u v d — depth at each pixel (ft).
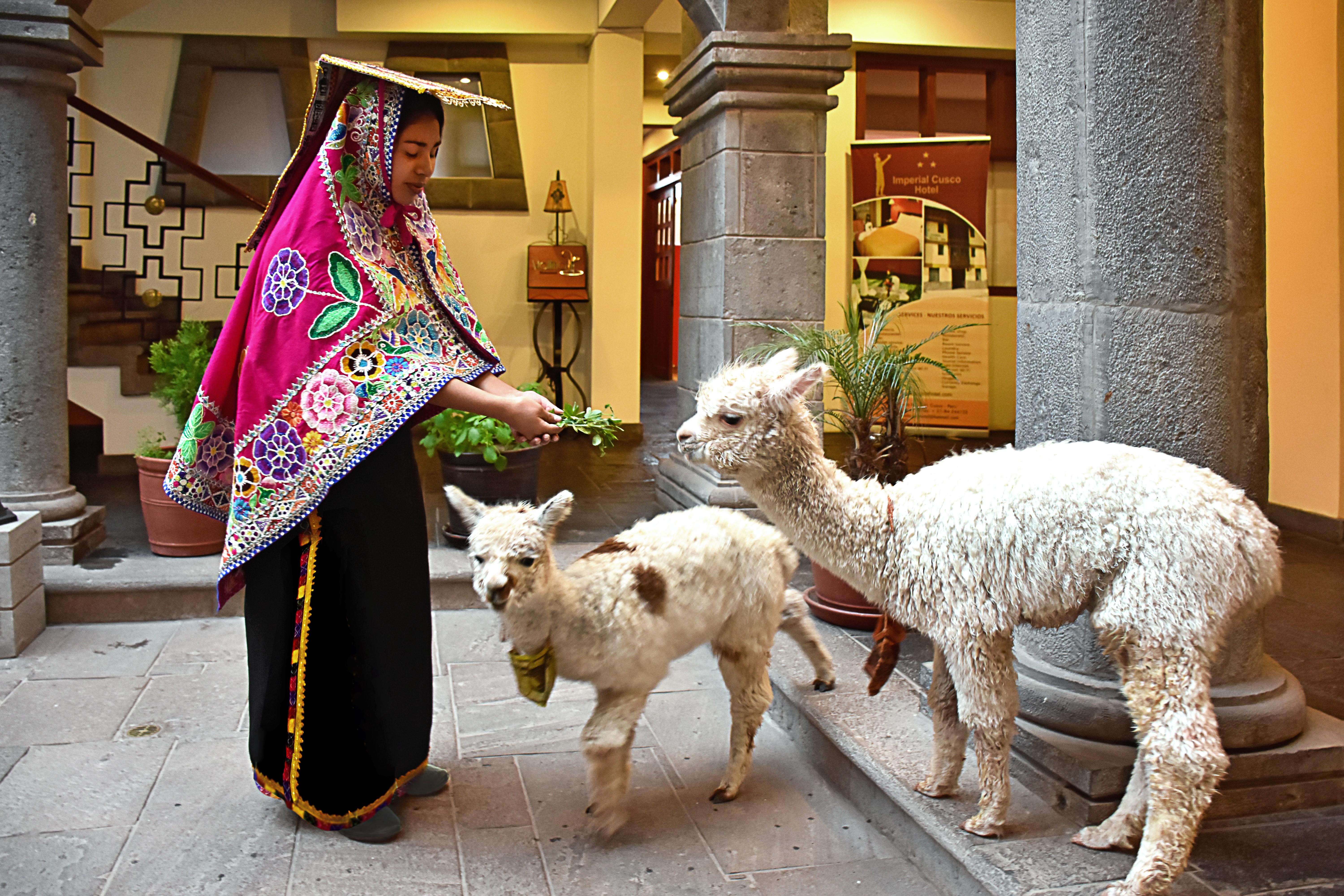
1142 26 8.51
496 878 8.66
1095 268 8.74
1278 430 19.77
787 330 17.79
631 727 8.98
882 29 31.22
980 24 31.71
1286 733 8.82
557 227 32.99
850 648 12.98
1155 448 8.76
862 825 9.66
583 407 33.76
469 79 32.12
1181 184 8.59
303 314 8.73
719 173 18.24
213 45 30.22
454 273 9.99
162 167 24.12
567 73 32.94
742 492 17.89
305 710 9.12
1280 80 19.10
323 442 8.72
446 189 32.35
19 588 13.80
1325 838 8.39
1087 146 8.72
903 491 8.41
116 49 29.60
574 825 9.58
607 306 32.63
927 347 30.91
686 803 10.05
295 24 30.81
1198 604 7.15
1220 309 8.72
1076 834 8.32
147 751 10.96
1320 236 18.49
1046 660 9.49
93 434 26.08
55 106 15.30
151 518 16.29
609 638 8.67
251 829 9.39
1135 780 7.96
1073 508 7.46
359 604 9.10
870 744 10.05
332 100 8.96
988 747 8.07
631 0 29.01
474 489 17.21
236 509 8.83
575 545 18.34
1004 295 32.99
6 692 12.46
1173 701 7.17
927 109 33.01
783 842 9.32
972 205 30.50
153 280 29.73
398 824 9.29
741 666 9.89
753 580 9.64
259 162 31.14
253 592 9.22
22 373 15.42
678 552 9.29
